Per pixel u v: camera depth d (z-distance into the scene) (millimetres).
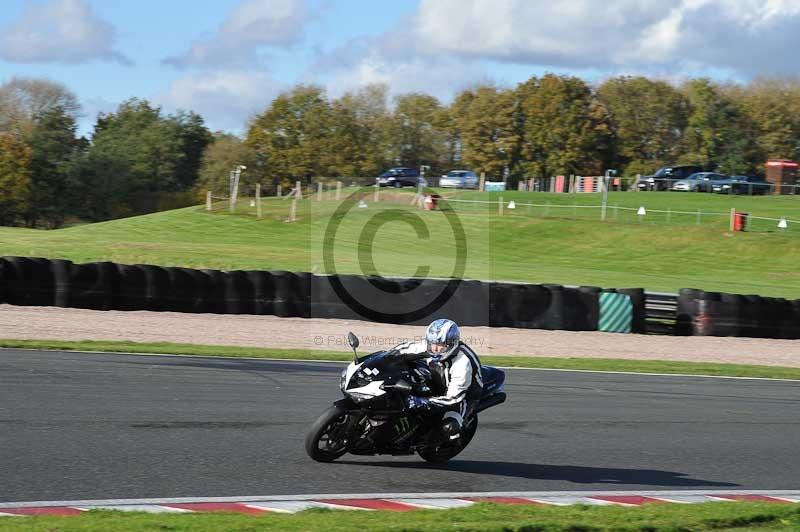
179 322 41656
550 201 113375
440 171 196500
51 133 176500
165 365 30031
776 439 24172
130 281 44406
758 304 46969
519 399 27453
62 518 13570
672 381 33031
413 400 17500
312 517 14328
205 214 95750
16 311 41812
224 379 28031
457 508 15383
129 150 189875
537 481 18453
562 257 83062
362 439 18078
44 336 35656
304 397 25984
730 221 96000
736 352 42250
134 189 188750
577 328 46312
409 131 198750
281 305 45438
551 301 46219
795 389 32938
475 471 18953
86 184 179000
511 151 185250
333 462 18859
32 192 167875
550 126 182250
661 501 17125
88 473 16812
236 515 14195
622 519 15133
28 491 15414
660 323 47344
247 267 61844
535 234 91688
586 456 20969
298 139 192250
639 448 22094
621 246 88312
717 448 22609
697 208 109375
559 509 15789
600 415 25812
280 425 22078
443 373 18250
